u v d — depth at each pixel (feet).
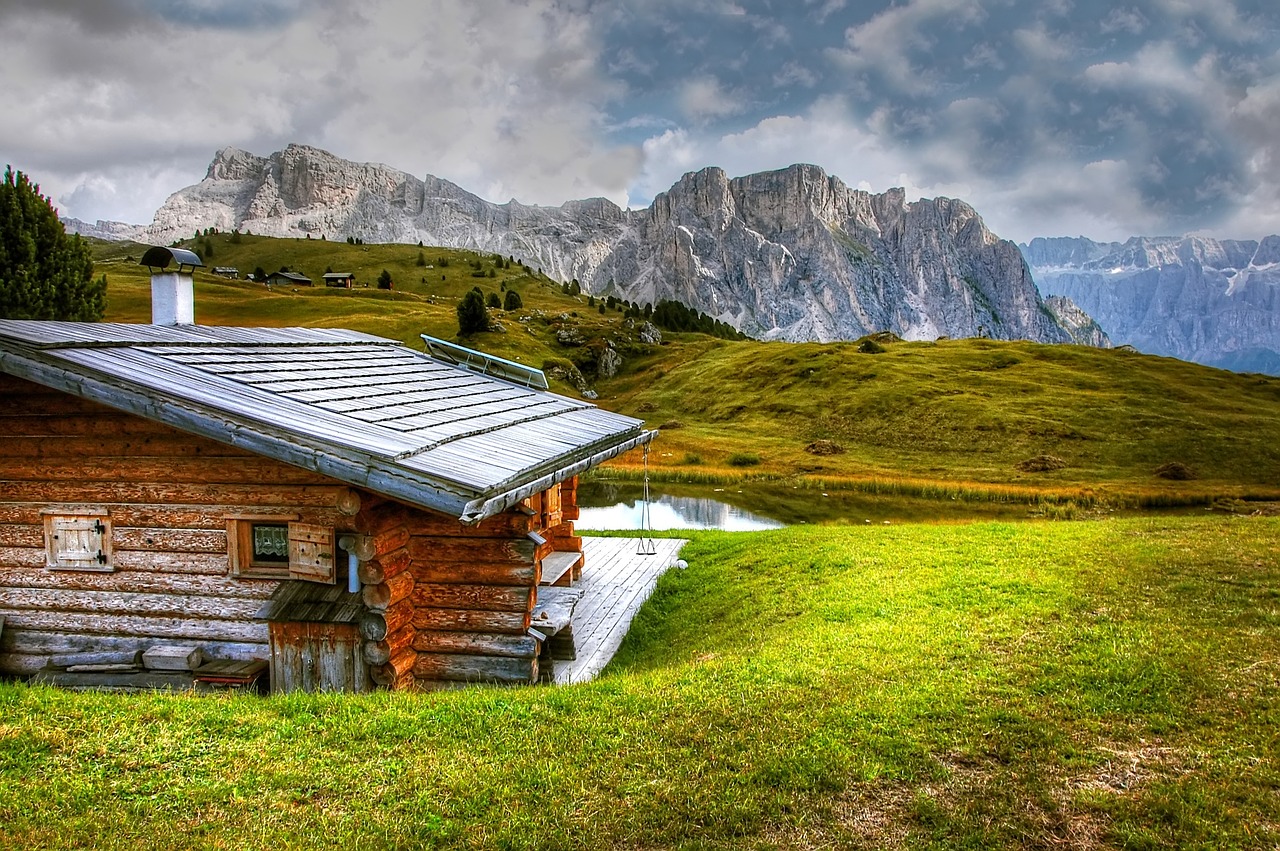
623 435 54.24
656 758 24.11
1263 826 20.63
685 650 42.93
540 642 36.83
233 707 27.86
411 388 45.34
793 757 24.02
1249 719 26.45
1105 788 22.54
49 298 130.41
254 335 49.55
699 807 21.48
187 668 35.04
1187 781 22.75
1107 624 36.47
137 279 464.24
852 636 36.52
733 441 222.28
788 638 37.99
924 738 25.39
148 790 21.97
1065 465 176.65
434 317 395.75
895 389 249.96
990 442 200.03
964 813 21.35
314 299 443.73
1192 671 30.32
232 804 21.43
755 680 30.53
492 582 35.50
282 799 21.74
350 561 33.78
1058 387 242.37
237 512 35.14
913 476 172.55
